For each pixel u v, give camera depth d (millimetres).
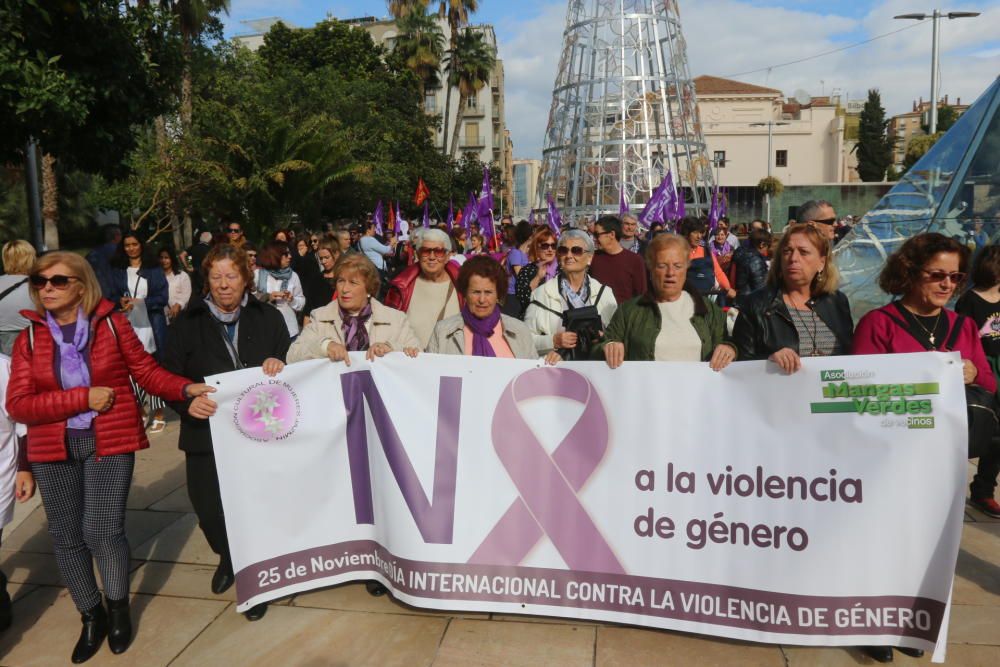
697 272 7418
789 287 3449
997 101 9234
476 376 3385
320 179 23562
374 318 3828
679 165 34781
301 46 44250
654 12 33219
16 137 6812
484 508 3365
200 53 25797
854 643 3014
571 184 33406
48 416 3094
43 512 5031
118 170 8008
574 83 33562
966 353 3309
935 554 2947
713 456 3174
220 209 22562
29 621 3582
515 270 6594
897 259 3338
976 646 3199
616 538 3264
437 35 46906
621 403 3268
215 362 3625
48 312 3221
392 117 37781
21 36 5969
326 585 3586
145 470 5863
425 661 3125
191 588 3854
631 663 3084
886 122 62562
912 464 2965
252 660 3176
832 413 3045
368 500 3598
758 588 3107
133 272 7152
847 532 3020
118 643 3242
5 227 20016
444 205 42438
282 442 3488
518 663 3096
